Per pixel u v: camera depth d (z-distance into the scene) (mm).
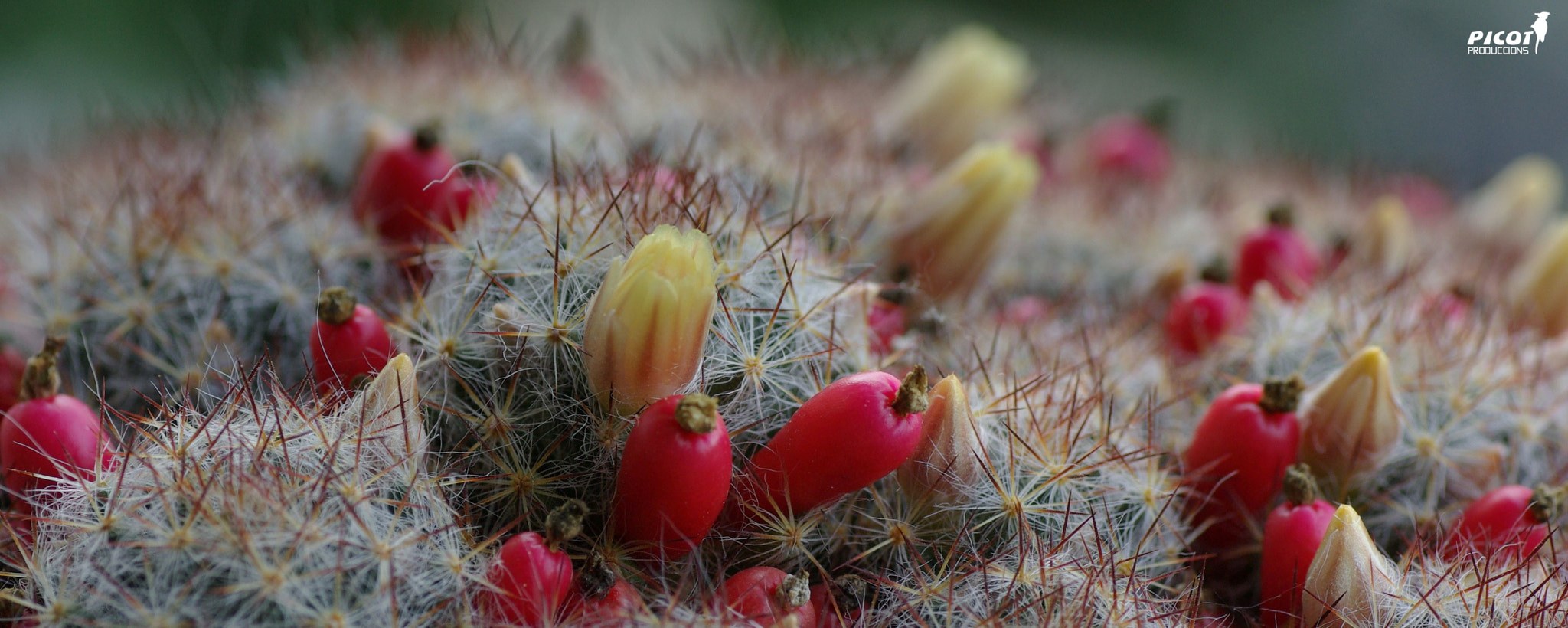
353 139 210
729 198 183
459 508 163
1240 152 354
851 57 311
